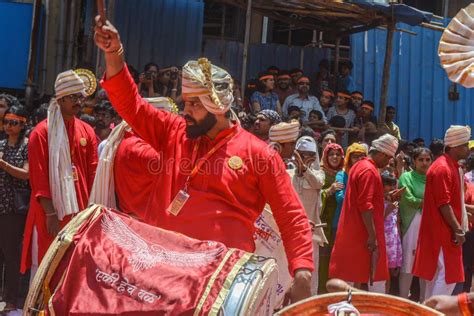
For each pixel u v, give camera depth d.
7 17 11.03
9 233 7.35
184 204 3.88
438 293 8.02
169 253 3.29
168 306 3.07
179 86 10.99
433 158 10.88
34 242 6.59
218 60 12.98
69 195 6.41
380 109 12.12
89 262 3.22
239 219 3.90
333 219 8.17
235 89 10.61
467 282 9.08
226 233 3.84
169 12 12.09
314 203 7.39
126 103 4.04
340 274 7.61
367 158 7.69
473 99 13.89
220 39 13.20
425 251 8.04
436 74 13.75
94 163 6.73
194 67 3.87
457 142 8.02
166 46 12.09
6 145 7.46
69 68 11.61
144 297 3.10
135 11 11.86
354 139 11.88
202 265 3.21
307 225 3.95
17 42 11.06
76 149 6.60
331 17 12.13
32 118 9.52
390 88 13.59
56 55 11.62
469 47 3.90
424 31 13.70
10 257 7.37
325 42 13.75
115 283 3.16
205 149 3.98
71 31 11.60
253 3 11.39
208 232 3.83
